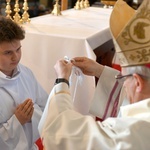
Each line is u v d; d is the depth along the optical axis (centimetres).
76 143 75
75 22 207
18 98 120
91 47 156
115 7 85
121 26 83
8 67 114
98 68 126
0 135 113
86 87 143
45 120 87
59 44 156
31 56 162
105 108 125
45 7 346
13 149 115
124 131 72
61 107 86
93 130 75
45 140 80
